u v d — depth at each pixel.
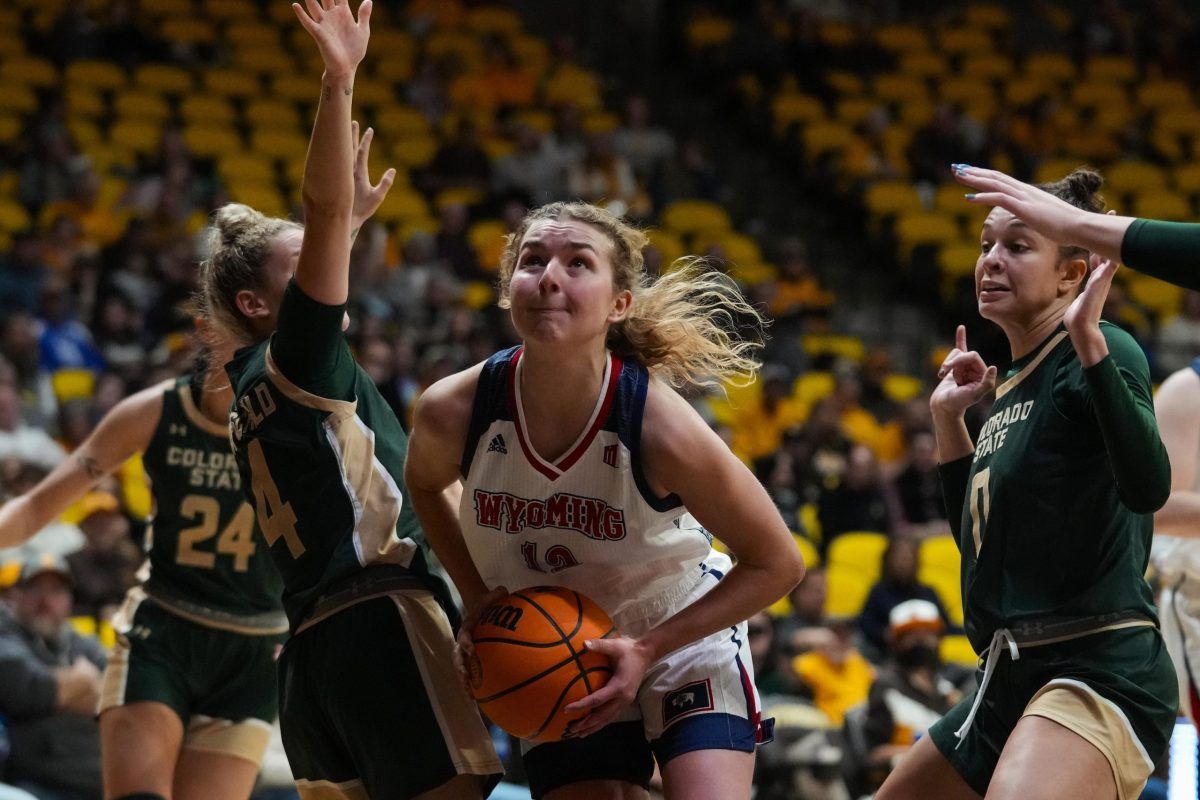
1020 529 3.32
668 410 3.04
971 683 7.78
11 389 9.16
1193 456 3.90
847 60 17.78
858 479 10.84
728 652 3.33
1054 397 3.31
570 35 18.56
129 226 11.89
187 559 4.19
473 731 3.32
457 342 11.34
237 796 4.21
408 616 3.33
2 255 11.50
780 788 6.83
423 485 3.28
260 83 15.75
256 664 4.27
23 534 4.28
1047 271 3.39
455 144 14.48
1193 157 17.62
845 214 16.16
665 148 15.91
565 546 3.16
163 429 4.21
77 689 6.19
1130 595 3.26
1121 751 3.14
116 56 15.27
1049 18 20.00
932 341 14.84
